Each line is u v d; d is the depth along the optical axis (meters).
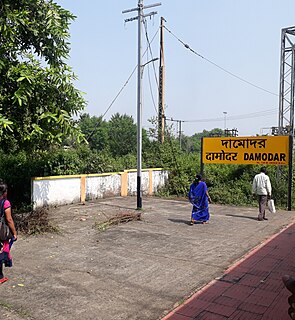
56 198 13.27
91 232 9.04
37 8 8.31
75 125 8.94
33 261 6.60
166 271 6.13
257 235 9.00
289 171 13.55
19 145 8.98
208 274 6.00
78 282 5.55
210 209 13.54
